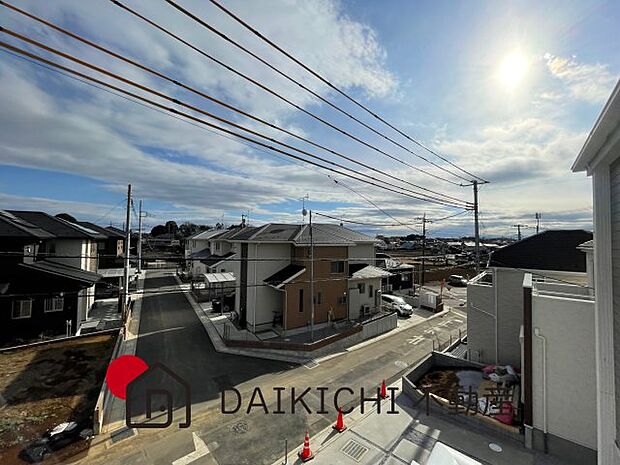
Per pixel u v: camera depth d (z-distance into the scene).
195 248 36.53
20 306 13.30
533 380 7.38
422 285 32.00
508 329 11.69
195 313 19.00
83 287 14.77
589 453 6.61
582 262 13.19
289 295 15.70
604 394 4.59
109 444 7.08
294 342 13.97
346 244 17.88
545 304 7.29
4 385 9.52
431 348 14.19
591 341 6.71
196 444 7.17
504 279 11.89
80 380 9.95
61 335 14.07
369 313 19.14
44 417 7.91
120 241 32.25
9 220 14.45
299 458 6.78
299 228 19.41
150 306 20.44
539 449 7.15
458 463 4.83
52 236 15.91
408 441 7.44
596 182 4.80
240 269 18.02
